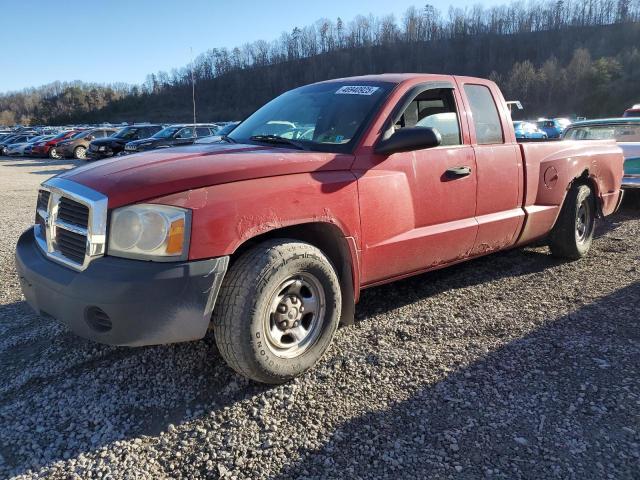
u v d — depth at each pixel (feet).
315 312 10.25
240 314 8.96
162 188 8.68
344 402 9.31
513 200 14.90
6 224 27.20
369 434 8.39
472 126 13.83
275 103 14.48
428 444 8.13
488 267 17.51
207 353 11.16
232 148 11.38
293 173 9.94
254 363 9.20
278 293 9.52
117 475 7.57
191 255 8.59
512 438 8.23
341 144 11.35
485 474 7.45
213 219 8.75
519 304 13.93
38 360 11.07
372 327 12.47
